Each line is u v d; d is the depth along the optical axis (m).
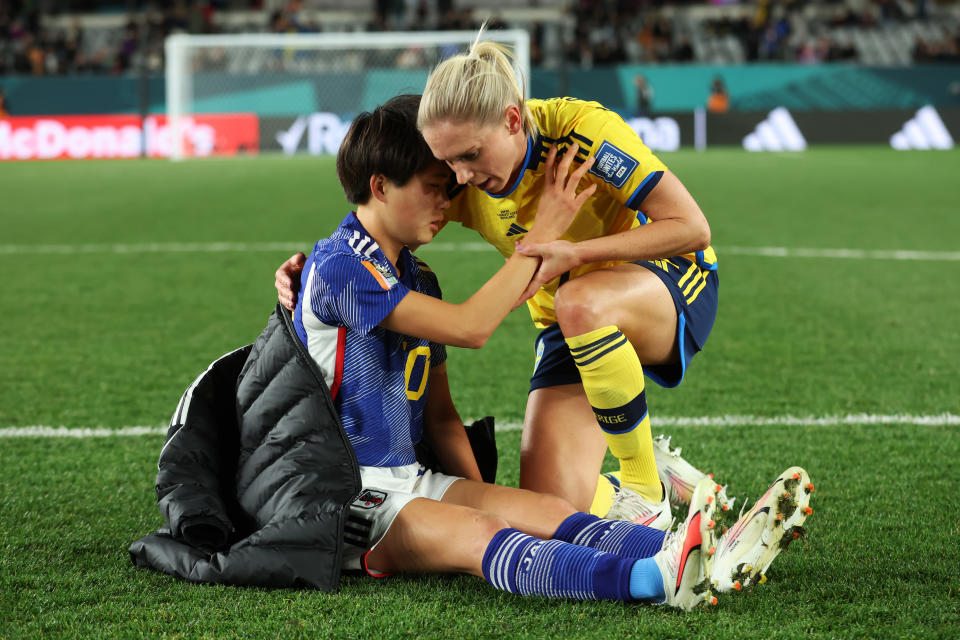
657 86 79.62
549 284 9.92
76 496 10.80
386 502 8.22
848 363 17.20
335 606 7.77
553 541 7.90
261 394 8.59
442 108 7.89
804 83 79.56
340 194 47.12
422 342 9.01
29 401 15.16
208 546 8.53
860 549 8.98
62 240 33.47
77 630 7.40
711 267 10.09
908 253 29.88
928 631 7.22
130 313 21.97
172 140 73.94
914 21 105.25
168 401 15.18
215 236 34.19
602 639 7.16
